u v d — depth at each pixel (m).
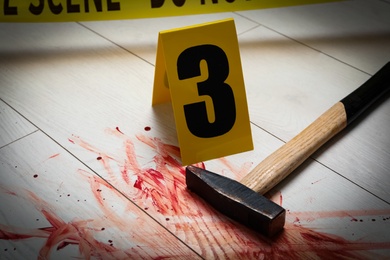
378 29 1.36
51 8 1.30
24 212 1.05
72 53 1.29
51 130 1.16
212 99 1.12
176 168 1.12
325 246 1.03
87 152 1.13
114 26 1.36
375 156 1.14
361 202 1.08
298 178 1.10
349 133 1.17
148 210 1.06
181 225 1.05
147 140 1.15
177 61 1.10
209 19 1.38
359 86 1.24
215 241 1.03
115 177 1.10
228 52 1.12
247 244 1.03
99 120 1.18
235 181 1.06
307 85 1.24
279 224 1.03
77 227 1.04
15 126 1.16
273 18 1.39
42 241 1.02
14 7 1.29
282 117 1.19
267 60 1.29
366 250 1.02
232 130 1.13
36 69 1.26
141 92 1.23
